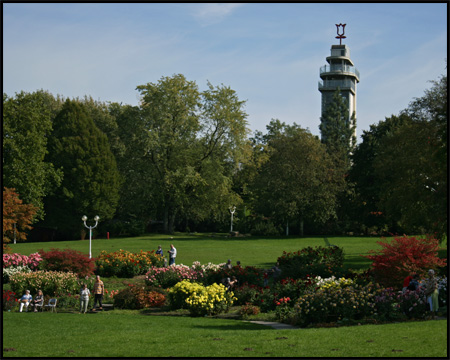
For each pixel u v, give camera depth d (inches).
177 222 2918.3
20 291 1061.1
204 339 556.4
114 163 2364.7
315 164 2422.5
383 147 1991.9
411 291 717.9
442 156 1032.2
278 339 536.7
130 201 2470.5
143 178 2471.7
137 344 536.7
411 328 563.2
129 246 1908.2
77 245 1923.0
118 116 2659.9
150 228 2827.3
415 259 892.0
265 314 826.8
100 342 553.0
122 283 1235.9
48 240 2357.3
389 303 694.5
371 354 452.1
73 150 2266.2
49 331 647.8
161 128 2440.9
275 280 1119.0
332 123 3555.6
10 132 1918.1
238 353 476.7
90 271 1256.2
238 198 2524.6
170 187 2456.9
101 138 2352.4
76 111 2337.6
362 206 2498.8
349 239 2199.8
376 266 910.4
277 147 2581.2
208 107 2517.2
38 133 2003.0
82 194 2251.5
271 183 2465.6
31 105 1996.8
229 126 2493.8
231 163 2615.7
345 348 478.3
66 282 1093.1
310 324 690.8
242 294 931.3
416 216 1392.7
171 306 930.7
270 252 1756.9
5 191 1536.7
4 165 1892.2
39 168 1985.7
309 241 2132.1
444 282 771.4
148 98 2402.8
